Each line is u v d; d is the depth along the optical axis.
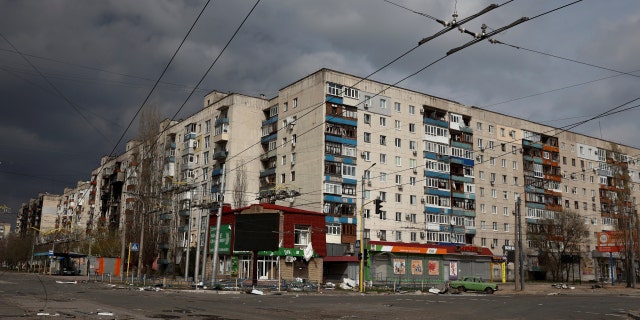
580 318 19.75
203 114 76.00
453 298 33.00
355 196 59.78
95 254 81.12
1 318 15.05
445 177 68.44
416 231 64.00
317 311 21.12
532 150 80.06
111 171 100.50
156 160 60.75
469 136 72.81
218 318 16.80
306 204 58.88
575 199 83.81
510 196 75.69
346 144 60.09
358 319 18.17
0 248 128.62
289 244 47.44
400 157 64.50
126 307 20.14
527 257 75.38
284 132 64.31
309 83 61.78
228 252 50.97
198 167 74.94
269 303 25.17
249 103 69.94
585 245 82.38
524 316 20.30
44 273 74.38
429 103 69.00
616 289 53.44
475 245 70.19
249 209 49.59
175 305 21.88
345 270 49.31
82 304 20.88
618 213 68.75
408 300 29.59
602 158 89.56
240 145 68.31
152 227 59.84
